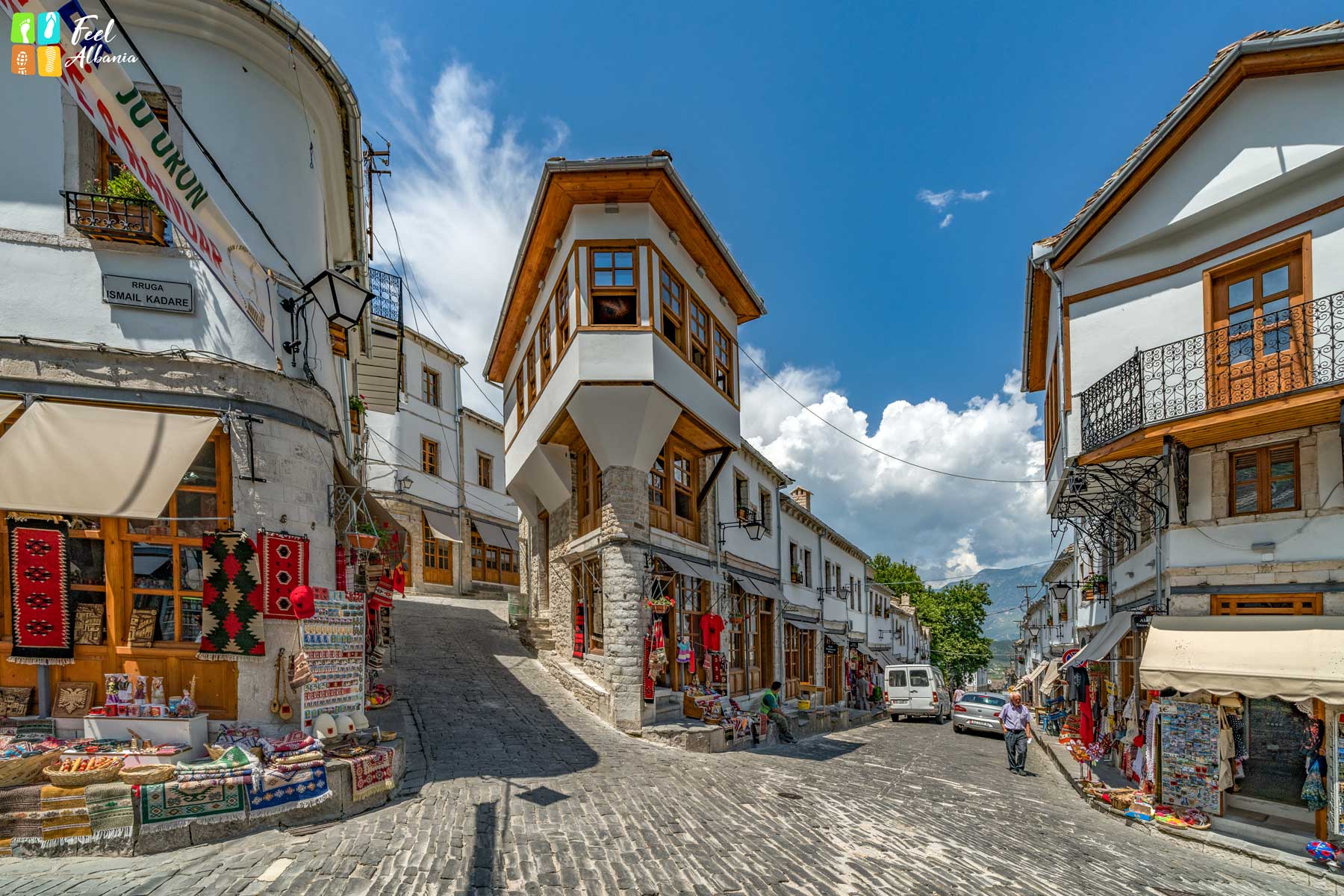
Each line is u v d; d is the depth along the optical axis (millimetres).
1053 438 13703
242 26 7820
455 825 6551
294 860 5473
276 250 7988
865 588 34625
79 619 6676
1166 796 9211
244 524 7047
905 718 26328
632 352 12391
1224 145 9445
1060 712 20062
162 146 5152
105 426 6582
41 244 6859
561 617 16188
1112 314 10758
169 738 6504
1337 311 8258
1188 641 8836
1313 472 8562
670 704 13609
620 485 12906
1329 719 7719
